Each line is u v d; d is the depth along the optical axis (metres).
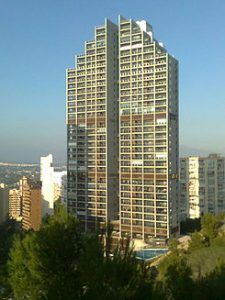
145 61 155.88
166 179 149.62
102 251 24.28
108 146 161.88
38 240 27.62
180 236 157.25
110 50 164.00
